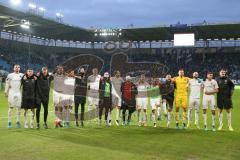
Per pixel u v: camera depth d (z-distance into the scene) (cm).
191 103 1422
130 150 931
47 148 920
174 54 5125
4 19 3981
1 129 1222
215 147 991
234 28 4172
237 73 4584
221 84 1326
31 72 1258
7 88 1265
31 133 1138
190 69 4856
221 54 5022
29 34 4669
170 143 1034
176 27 4212
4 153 860
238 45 4931
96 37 4878
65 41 5212
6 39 4719
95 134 1160
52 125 1366
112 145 990
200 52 5062
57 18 4206
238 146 1008
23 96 1248
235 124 1540
